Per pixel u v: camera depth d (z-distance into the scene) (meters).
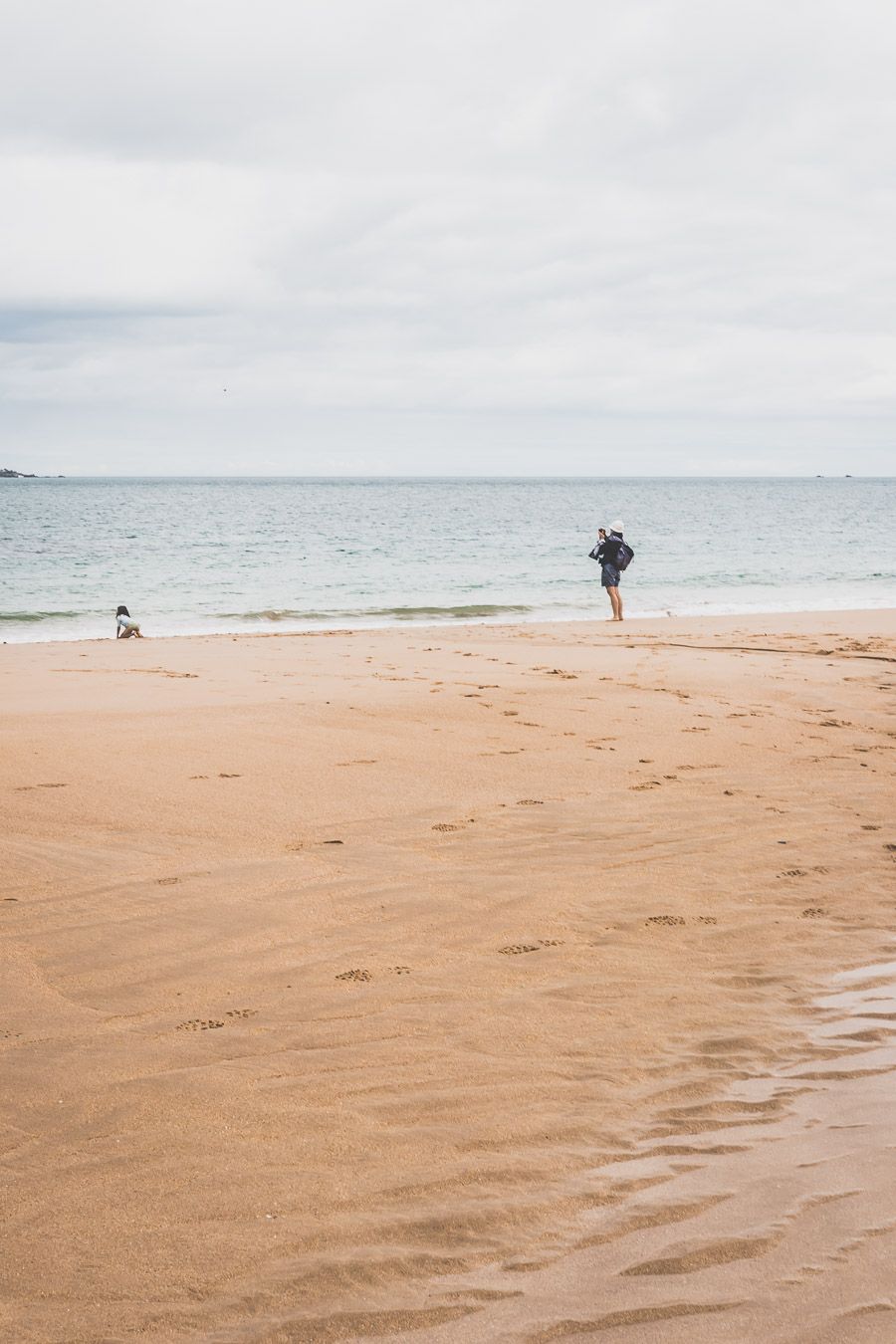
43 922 5.20
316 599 28.27
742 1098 3.67
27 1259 2.73
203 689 11.18
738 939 5.25
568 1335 2.47
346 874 6.00
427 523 73.19
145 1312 2.54
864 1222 2.88
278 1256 2.76
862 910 5.67
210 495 162.12
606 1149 3.33
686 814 7.39
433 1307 2.57
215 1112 3.51
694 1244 2.81
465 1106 3.59
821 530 67.56
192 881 5.80
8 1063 3.83
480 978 4.72
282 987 4.57
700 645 16.92
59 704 10.12
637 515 89.50
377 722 9.77
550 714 10.44
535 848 6.58
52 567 36.69
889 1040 4.15
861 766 8.96
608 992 4.60
